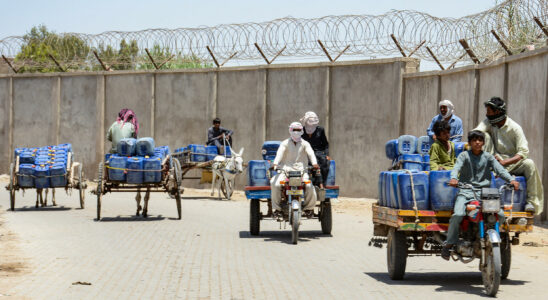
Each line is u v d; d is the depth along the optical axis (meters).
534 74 17.00
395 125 23.84
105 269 10.28
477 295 8.45
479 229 8.75
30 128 33.31
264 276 9.78
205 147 24.66
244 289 8.78
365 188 24.59
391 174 9.58
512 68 18.22
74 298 8.12
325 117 25.62
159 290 8.70
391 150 13.09
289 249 12.74
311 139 14.71
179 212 17.86
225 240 13.97
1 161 33.88
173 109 29.59
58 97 32.59
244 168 27.66
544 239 13.99
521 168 9.38
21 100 33.50
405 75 23.67
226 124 28.22
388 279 9.69
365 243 13.73
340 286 9.07
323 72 25.70
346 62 25.05
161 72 29.89
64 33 31.52
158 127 30.00
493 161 8.98
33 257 11.41
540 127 16.62
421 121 23.00
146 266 10.61
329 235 15.08
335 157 25.34
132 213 19.45
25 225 16.20
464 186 8.90
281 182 13.86
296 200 13.82
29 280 9.30
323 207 15.09
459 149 11.23
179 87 29.45
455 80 21.38
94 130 31.59
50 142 32.81
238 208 21.16
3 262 10.83
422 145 12.97
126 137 18.77
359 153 24.77
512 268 10.68
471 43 20.05
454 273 10.31
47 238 13.95
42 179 19.75
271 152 16.09
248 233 15.20
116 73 31.05
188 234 14.84
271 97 26.97
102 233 14.84
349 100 25.08
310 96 26.03
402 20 23.33
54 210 20.08
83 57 32.16
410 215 9.10
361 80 24.78
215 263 10.95
